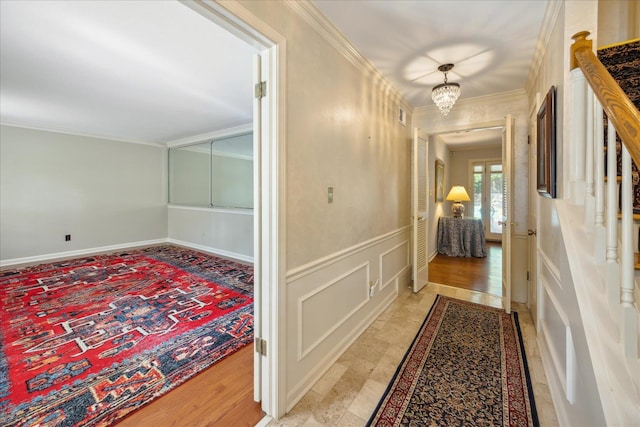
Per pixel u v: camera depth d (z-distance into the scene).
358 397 1.69
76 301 3.09
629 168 0.92
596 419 0.98
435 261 5.10
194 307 2.95
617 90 0.94
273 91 1.47
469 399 1.65
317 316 1.87
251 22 1.28
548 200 1.92
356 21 1.80
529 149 2.92
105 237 5.59
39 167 4.79
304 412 1.58
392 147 3.05
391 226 3.10
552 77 1.84
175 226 6.37
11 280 3.81
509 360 2.03
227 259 5.07
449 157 7.11
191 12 1.69
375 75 2.54
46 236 4.88
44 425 1.46
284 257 1.55
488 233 7.16
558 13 1.65
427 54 2.23
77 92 3.04
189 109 3.68
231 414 1.56
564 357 1.44
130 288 3.52
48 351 2.13
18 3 1.60
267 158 1.51
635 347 0.93
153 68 2.45
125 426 1.47
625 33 1.70
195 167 5.84
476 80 2.72
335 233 2.04
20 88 2.93
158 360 2.03
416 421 1.50
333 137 1.98
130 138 5.79
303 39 1.65
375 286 2.71
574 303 1.26
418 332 2.46
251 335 2.39
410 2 1.63
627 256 0.94
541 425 1.47
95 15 1.72
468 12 1.72
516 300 3.16
